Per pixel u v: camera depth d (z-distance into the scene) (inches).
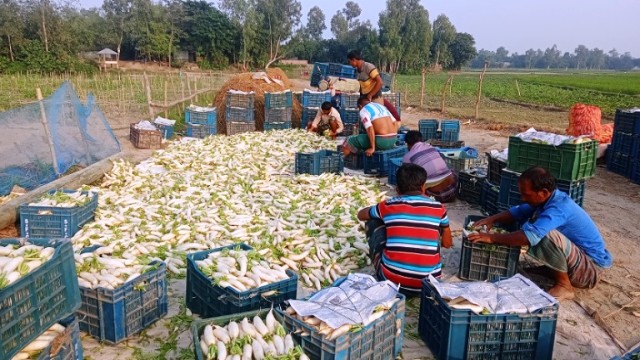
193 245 237.8
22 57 1782.7
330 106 528.1
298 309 141.3
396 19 3353.8
